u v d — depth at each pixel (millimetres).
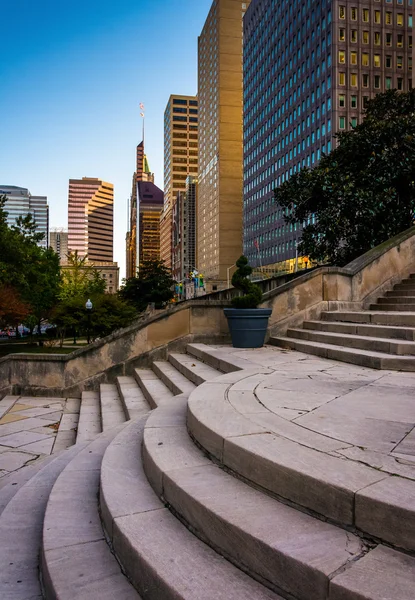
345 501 1991
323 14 74000
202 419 3199
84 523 2816
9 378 9562
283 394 4051
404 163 13031
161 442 3307
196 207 185625
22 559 2672
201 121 168875
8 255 25547
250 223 111062
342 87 71250
